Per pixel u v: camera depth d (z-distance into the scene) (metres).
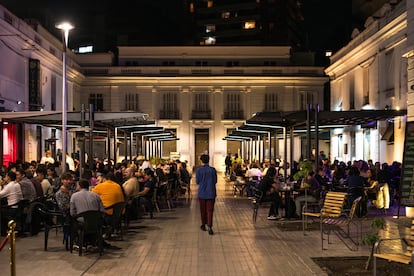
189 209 16.17
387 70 24.12
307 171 11.95
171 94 41.62
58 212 9.97
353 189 12.31
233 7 70.81
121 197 10.17
